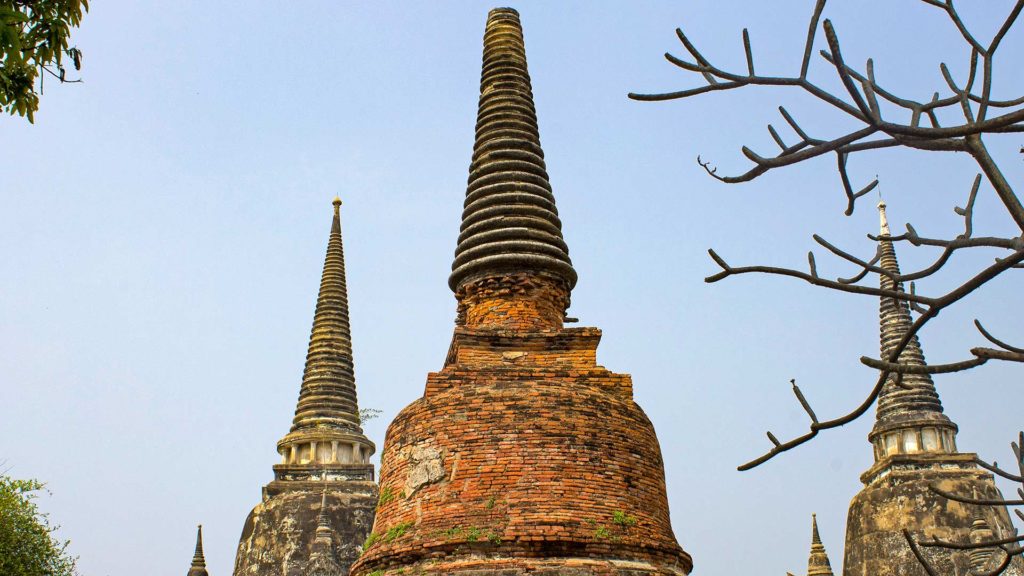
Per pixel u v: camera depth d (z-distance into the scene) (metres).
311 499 48.62
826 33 7.49
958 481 42.50
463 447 23.22
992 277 7.75
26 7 14.71
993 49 7.98
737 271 8.78
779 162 8.15
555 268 27.66
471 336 25.72
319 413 52.94
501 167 29.34
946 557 40.75
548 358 25.73
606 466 23.19
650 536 22.77
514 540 21.77
